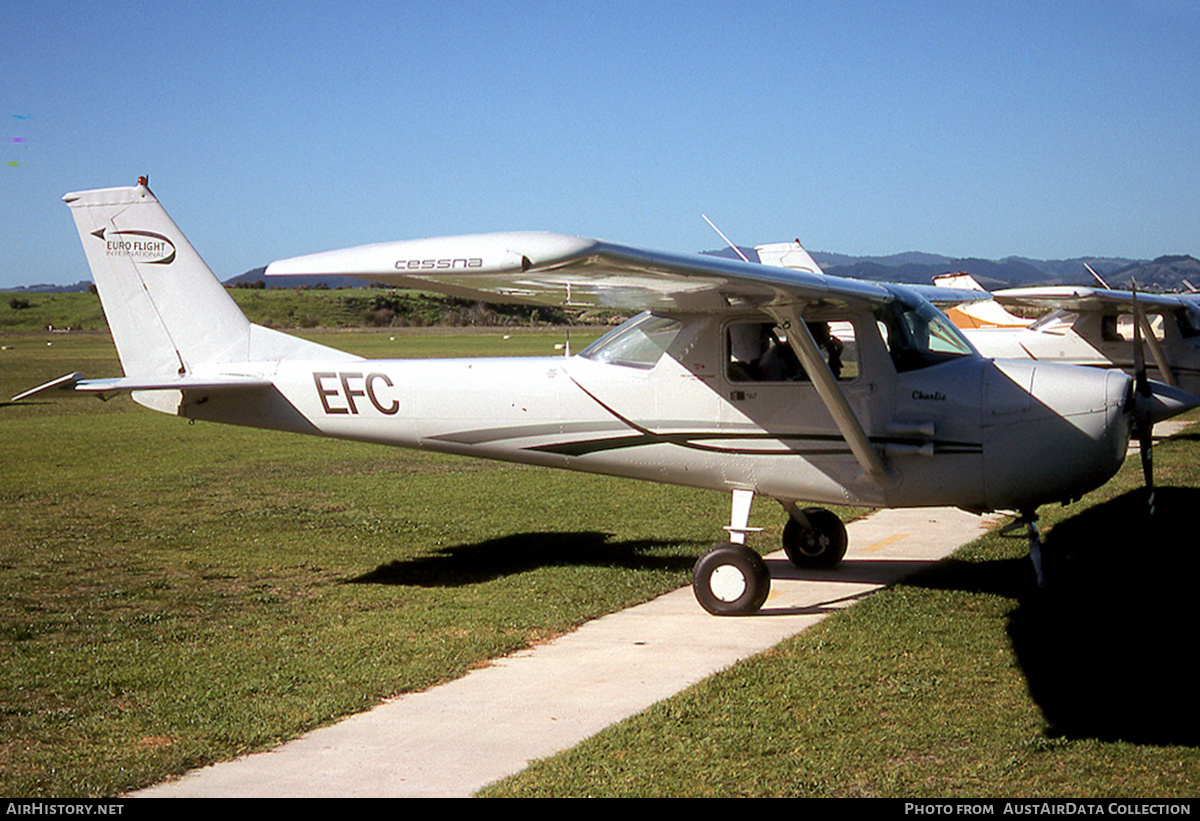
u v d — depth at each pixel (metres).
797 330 6.25
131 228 8.59
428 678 5.46
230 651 6.00
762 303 6.13
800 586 7.57
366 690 5.26
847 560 8.43
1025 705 4.85
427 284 5.32
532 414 7.69
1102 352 16.05
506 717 4.89
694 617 6.79
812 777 4.09
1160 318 15.78
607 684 5.38
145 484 13.01
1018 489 6.75
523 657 5.91
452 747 4.52
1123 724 4.58
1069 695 4.97
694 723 4.70
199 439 18.72
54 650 6.05
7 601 7.27
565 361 7.70
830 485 7.06
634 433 7.45
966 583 7.37
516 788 4.02
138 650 6.03
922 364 6.89
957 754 4.30
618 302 6.42
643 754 4.35
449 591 7.48
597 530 9.80
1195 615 6.32
